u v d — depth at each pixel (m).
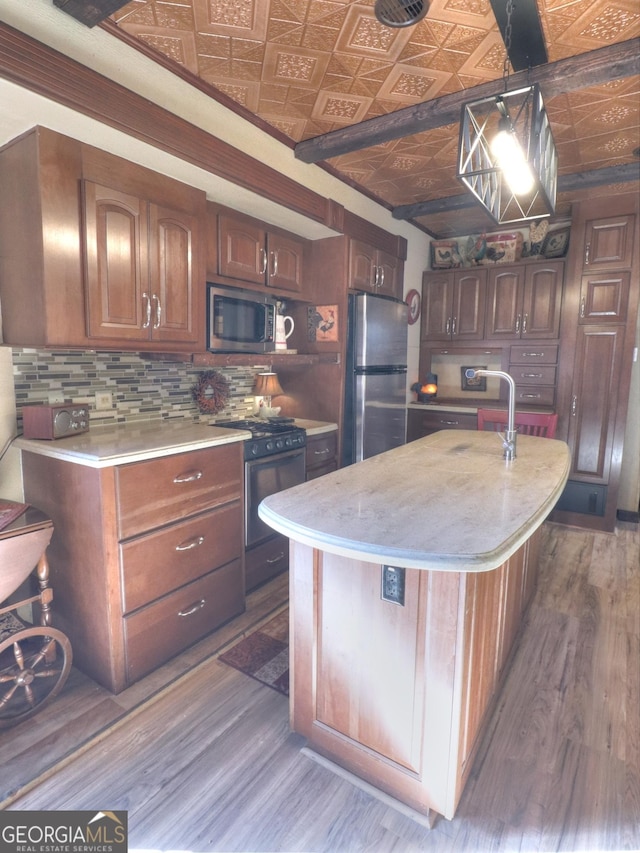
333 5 1.65
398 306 3.88
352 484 1.75
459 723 1.33
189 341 2.43
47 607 1.88
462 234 4.79
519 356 4.32
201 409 3.01
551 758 1.65
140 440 2.16
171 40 1.84
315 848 1.35
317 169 3.02
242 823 1.42
